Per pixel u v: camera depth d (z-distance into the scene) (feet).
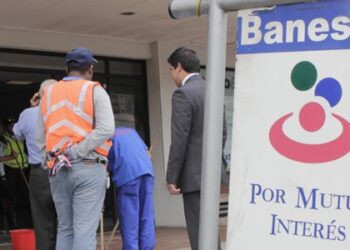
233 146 7.11
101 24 29.04
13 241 24.07
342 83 6.57
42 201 20.11
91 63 15.44
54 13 26.35
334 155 6.57
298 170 6.75
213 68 7.31
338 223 6.50
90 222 14.46
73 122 14.43
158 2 25.18
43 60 30.73
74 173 14.33
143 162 18.72
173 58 15.60
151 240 19.22
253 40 7.09
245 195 7.00
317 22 6.73
